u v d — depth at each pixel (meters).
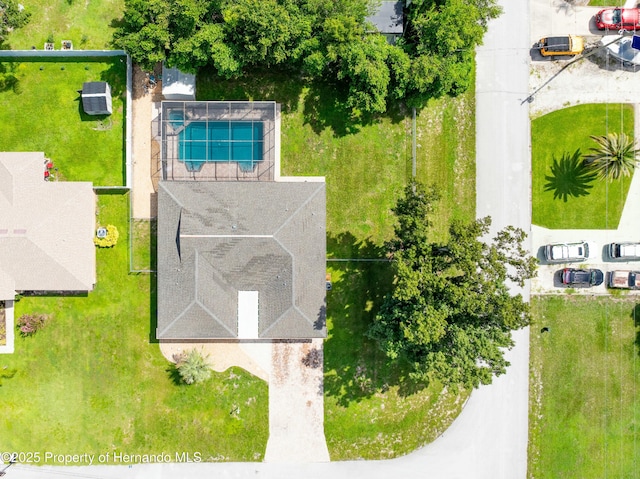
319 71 34.25
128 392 36.72
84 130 36.47
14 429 36.72
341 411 37.12
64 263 34.91
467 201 37.41
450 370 29.36
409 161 37.19
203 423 36.91
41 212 34.81
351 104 34.38
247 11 31.64
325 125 37.00
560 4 37.53
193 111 35.91
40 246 34.59
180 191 34.97
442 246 32.72
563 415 37.50
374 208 37.12
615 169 35.47
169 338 35.16
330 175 37.09
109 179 36.56
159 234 35.00
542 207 37.59
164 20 32.50
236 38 33.16
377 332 33.47
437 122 37.25
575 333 37.53
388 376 37.25
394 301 32.88
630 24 36.78
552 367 37.50
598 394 37.56
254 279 35.25
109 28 36.41
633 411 37.59
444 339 30.72
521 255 31.44
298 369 36.97
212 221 34.78
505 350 37.56
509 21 37.41
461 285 30.28
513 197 37.53
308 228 35.25
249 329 35.31
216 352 36.81
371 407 37.22
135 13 32.34
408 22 35.91
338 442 37.16
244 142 36.22
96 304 36.56
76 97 36.38
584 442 37.53
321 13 33.16
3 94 36.34
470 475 37.44
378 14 35.94
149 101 36.62
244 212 34.88
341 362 37.12
